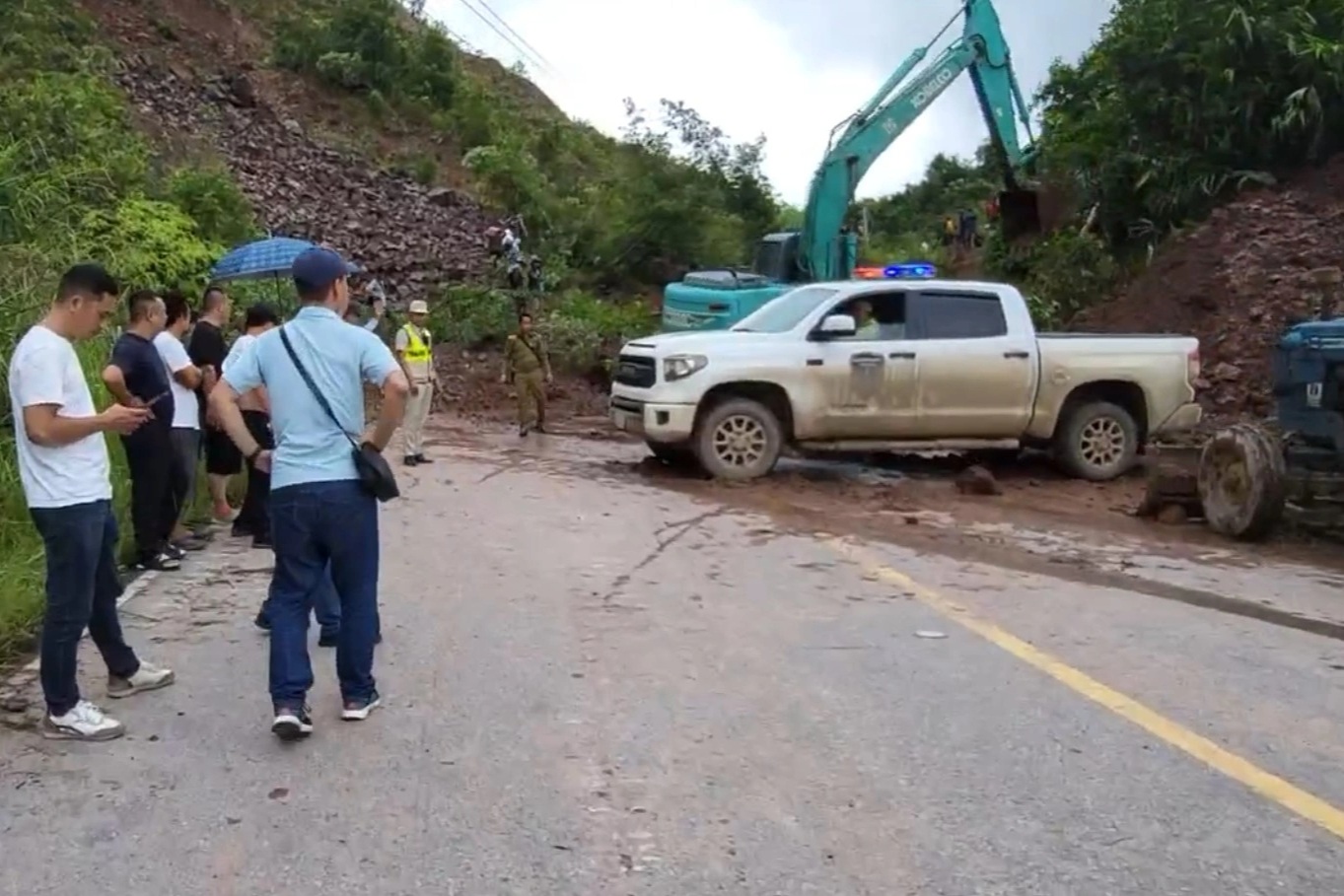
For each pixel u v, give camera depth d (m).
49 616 5.49
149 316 8.57
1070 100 25.42
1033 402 13.82
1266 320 18.11
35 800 4.91
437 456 14.90
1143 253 22.39
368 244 27.12
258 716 5.86
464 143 37.31
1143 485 13.83
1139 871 4.36
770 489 12.82
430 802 4.89
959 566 9.40
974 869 4.36
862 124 19.98
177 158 26.39
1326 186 20.86
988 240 26.62
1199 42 21.84
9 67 23.92
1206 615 8.00
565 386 21.86
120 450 10.31
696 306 18.53
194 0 36.69
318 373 5.55
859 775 5.17
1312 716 5.99
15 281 11.23
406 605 7.83
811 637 7.25
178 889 4.21
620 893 4.19
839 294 13.62
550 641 7.06
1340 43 20.75
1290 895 4.21
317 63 36.81
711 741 5.54
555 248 30.78
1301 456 10.71
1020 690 6.29
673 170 33.56
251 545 9.60
